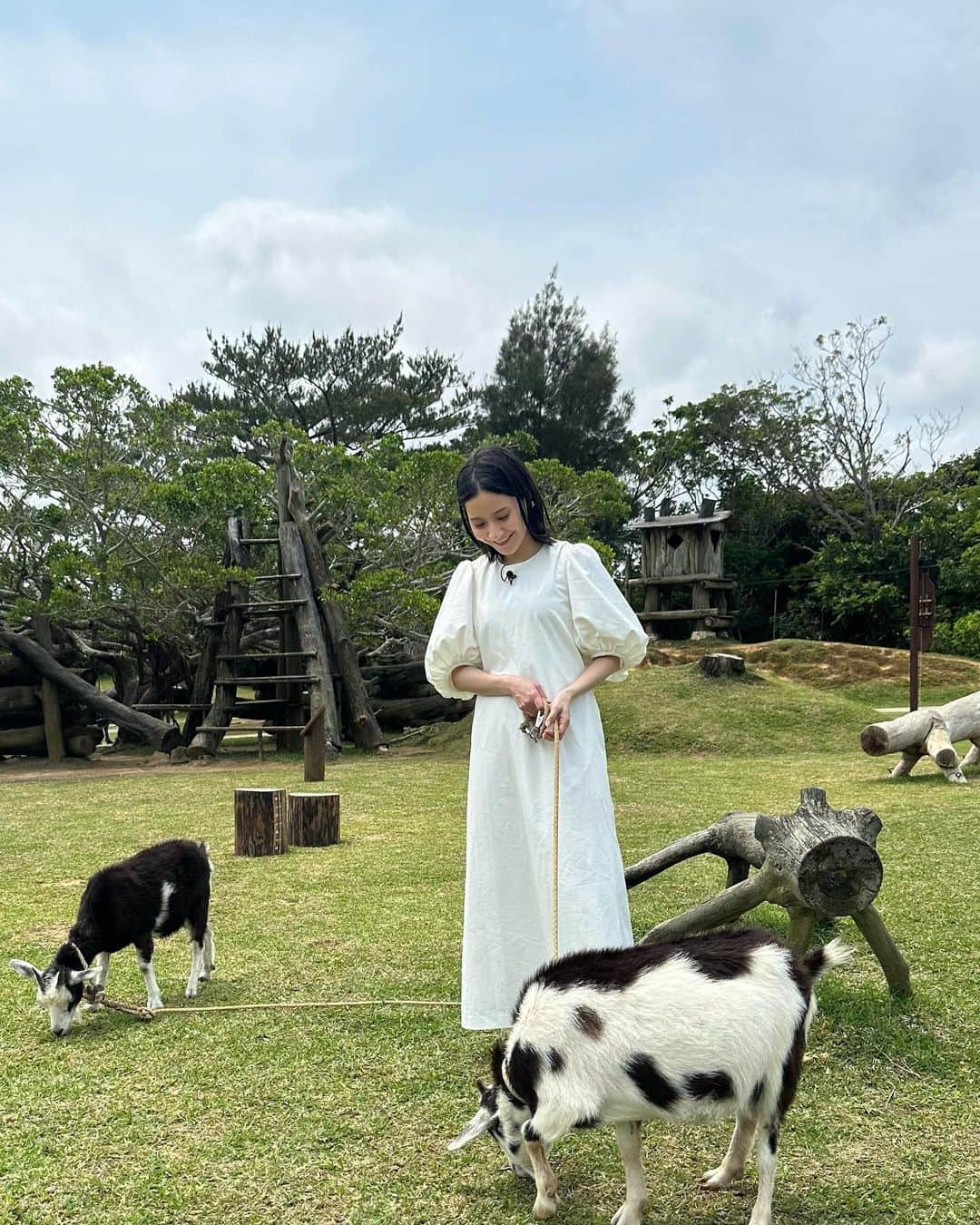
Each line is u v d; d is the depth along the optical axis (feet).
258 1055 12.98
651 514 83.46
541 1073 8.33
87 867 24.79
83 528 57.26
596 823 10.66
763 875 14.46
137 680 66.95
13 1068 12.76
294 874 23.41
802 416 110.01
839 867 13.26
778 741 47.70
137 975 16.72
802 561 111.86
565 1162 10.16
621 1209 8.99
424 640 58.70
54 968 13.89
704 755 46.37
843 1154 10.18
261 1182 9.82
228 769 47.09
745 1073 8.13
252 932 18.76
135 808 34.53
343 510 60.64
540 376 112.88
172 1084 12.13
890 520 103.65
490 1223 9.05
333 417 109.19
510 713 10.99
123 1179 9.91
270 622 65.41
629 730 49.49
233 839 28.14
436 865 24.17
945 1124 10.78
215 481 54.80
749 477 111.24
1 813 34.12
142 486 55.72
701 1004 8.20
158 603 55.77
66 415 58.18
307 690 55.98
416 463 56.49
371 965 16.67
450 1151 10.17
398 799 35.09
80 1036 13.88
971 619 73.92
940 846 24.17
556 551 11.30
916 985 14.70
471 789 11.22
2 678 55.11
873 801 31.30
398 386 109.60
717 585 77.41
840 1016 13.53
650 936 15.06
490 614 11.23
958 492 98.94
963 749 43.57
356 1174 9.94
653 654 66.95
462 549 62.18
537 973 8.83
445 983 15.71
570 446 113.09
